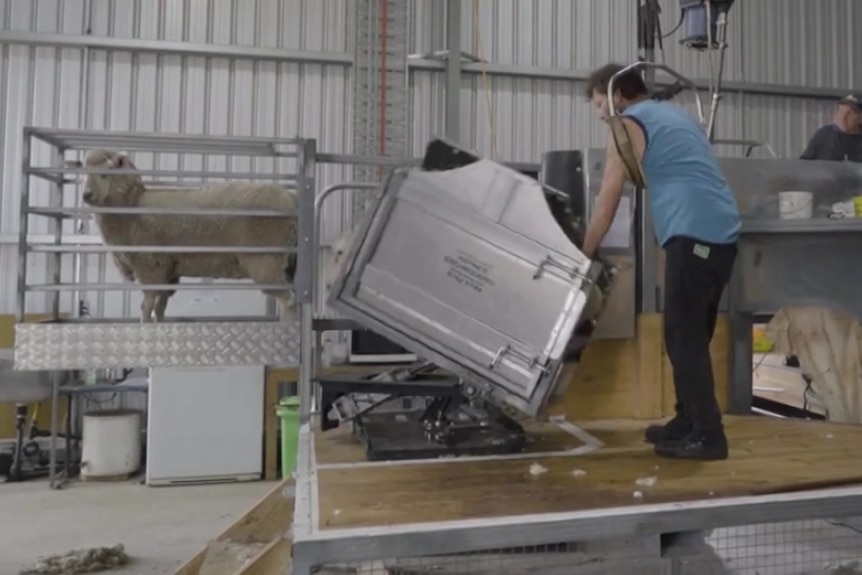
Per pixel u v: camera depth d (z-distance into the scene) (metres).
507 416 2.32
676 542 1.63
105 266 5.18
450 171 2.04
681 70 5.79
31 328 2.57
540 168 2.83
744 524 1.64
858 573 2.05
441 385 2.16
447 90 5.38
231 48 5.24
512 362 2.00
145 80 5.21
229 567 2.11
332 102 5.44
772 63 5.98
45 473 4.94
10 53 5.07
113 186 3.23
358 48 4.86
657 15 3.30
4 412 5.12
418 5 5.50
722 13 3.07
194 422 4.75
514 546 1.49
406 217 2.06
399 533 1.44
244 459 4.82
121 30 5.17
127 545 3.63
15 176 5.10
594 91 2.25
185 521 4.00
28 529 3.86
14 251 5.12
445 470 1.92
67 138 2.68
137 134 2.61
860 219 2.44
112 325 2.62
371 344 4.79
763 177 2.90
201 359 2.65
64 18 5.11
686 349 2.05
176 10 5.21
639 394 2.73
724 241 2.01
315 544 1.40
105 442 4.79
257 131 5.35
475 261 2.03
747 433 2.40
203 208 3.01
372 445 2.06
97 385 4.89
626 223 2.67
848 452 2.13
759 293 2.79
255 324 2.68
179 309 4.74
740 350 2.83
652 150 2.02
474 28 5.55
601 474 1.88
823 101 6.11
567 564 1.69
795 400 3.66
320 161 2.69
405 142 4.93
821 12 6.07
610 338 2.70
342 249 2.38
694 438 2.05
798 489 1.76
